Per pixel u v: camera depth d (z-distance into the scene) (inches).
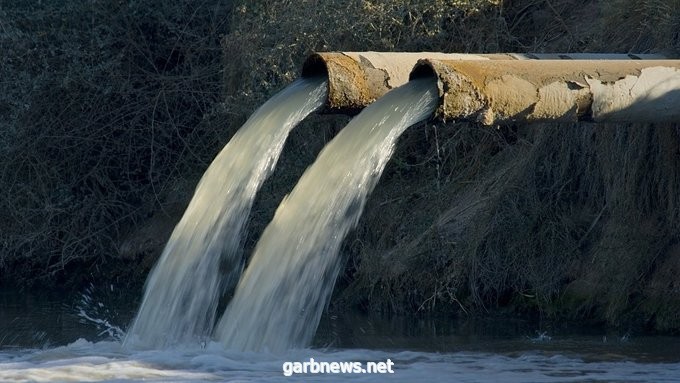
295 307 511.5
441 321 676.7
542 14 824.9
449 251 719.7
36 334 626.5
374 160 487.5
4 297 840.9
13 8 906.1
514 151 759.1
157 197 915.4
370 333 626.8
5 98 904.3
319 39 812.6
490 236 709.3
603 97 510.0
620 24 706.2
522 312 686.5
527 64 505.0
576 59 573.9
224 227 538.0
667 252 636.1
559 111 503.8
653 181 647.8
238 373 466.9
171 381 447.8
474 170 773.9
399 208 776.3
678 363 503.5
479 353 540.4
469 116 487.8
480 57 577.6
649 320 621.3
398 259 736.3
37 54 915.4
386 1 802.2
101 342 555.5
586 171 704.4
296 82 561.6
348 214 494.9
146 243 916.0
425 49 815.1
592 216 698.2
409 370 480.7
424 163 792.9
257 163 534.0
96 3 919.0
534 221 705.0
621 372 476.4
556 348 556.7
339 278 773.9
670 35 647.8
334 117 813.2
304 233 511.8
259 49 829.2
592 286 660.1
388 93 508.7
